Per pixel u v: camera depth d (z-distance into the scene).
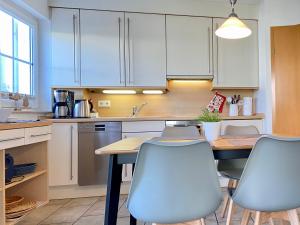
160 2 3.26
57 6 3.05
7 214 1.78
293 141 1.16
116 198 1.50
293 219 1.36
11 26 2.58
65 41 3.07
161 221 1.11
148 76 3.24
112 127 2.88
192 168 1.09
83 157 2.82
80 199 2.77
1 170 1.59
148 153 1.07
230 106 3.57
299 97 3.23
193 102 3.64
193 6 3.32
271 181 1.20
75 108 3.02
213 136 1.69
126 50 3.19
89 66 3.12
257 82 3.51
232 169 2.05
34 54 3.00
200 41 3.36
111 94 3.53
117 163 1.42
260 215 1.38
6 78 2.46
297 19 3.27
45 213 2.34
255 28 3.50
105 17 3.15
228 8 3.40
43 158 2.23
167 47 3.29
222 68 3.42
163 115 3.59
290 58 3.26
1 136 1.54
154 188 1.09
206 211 1.14
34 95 2.98
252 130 2.25
